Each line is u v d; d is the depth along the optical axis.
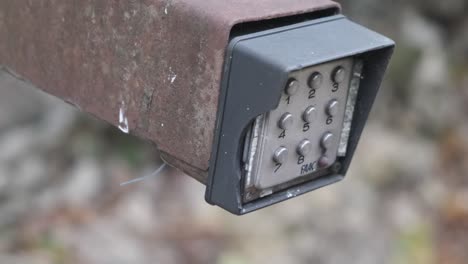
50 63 1.75
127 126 1.63
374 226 5.75
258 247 5.27
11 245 5.05
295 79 1.49
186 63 1.51
